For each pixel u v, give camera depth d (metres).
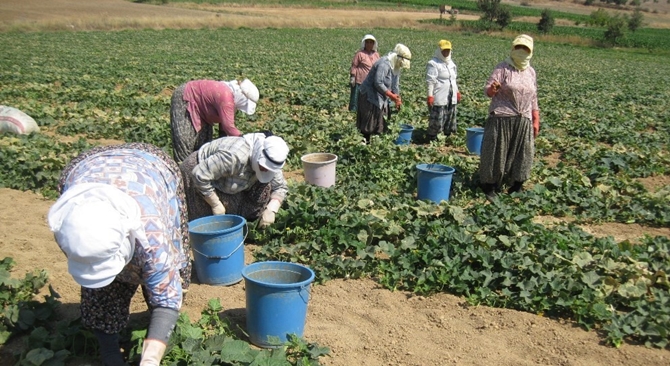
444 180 7.58
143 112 13.17
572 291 5.03
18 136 10.37
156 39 36.62
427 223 6.51
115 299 3.40
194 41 36.09
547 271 5.42
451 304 5.07
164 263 3.04
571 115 14.34
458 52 36.19
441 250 5.66
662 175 9.48
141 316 4.54
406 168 8.88
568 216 7.47
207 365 3.73
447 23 57.06
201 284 5.28
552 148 10.85
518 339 4.55
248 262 5.76
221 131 6.55
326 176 7.80
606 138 11.87
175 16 51.38
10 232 6.28
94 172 3.13
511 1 112.12
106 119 12.32
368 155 9.43
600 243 6.08
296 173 8.98
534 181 8.79
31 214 6.90
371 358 4.27
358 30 50.72
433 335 4.58
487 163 7.91
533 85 7.75
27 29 39.81
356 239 6.01
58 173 8.09
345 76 20.50
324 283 5.39
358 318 4.81
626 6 118.56
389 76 9.94
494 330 4.68
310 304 5.01
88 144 9.98
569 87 20.69
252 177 5.54
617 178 8.81
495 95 7.81
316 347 4.10
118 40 35.12
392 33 49.38
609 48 47.06
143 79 18.47
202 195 5.46
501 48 40.12
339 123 12.22
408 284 5.36
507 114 7.71
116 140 10.91
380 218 6.34
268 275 4.54
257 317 4.23
